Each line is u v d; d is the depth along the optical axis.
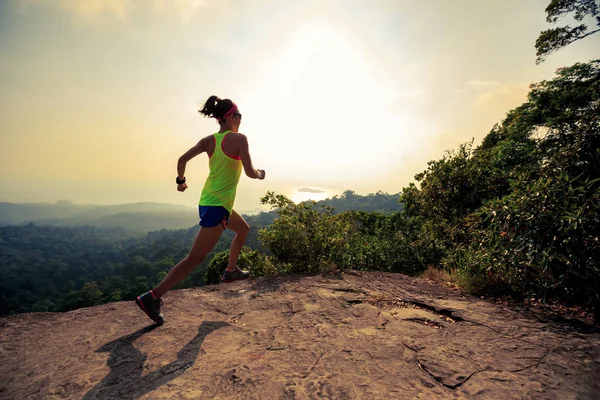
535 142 6.89
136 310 2.68
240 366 1.66
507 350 1.82
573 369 1.59
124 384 1.53
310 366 1.66
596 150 3.20
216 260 16.81
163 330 2.22
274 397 1.38
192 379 1.55
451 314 2.50
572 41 17.70
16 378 1.63
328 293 3.13
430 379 1.53
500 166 7.49
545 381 1.49
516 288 2.95
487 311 2.55
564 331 2.09
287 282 3.60
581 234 2.45
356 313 2.54
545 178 3.25
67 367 1.74
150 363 1.74
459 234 4.39
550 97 17.78
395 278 3.92
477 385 1.47
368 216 14.86
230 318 2.49
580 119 3.57
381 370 1.61
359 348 1.87
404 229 9.73
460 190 7.41
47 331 2.25
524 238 2.80
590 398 1.36
